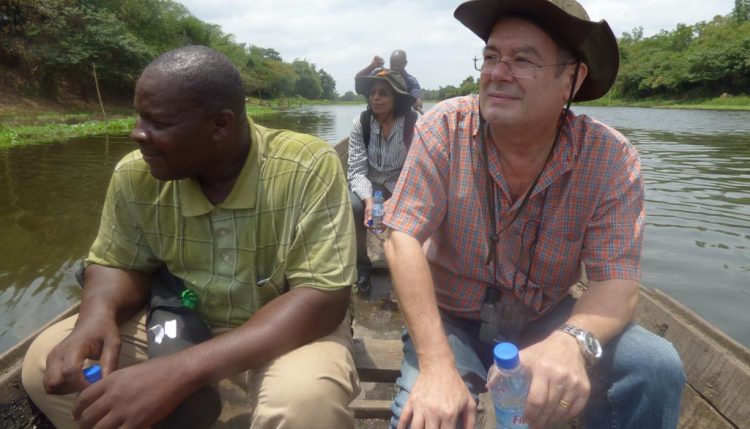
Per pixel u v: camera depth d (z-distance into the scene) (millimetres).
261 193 1401
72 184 6746
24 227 4980
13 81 18391
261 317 1320
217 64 1258
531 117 1357
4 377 1533
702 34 58625
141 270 1558
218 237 1429
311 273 1371
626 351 1330
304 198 1397
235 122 1315
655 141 11797
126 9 26281
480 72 1416
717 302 3484
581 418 1766
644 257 4207
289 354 1320
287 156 1415
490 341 1573
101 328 1373
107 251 1523
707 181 6801
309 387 1224
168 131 1224
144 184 1445
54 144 10742
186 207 1405
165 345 1351
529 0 1257
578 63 1364
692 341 1942
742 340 3043
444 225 1593
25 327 3195
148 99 1219
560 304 1643
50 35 19750
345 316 1565
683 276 3857
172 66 1218
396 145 3432
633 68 50750
